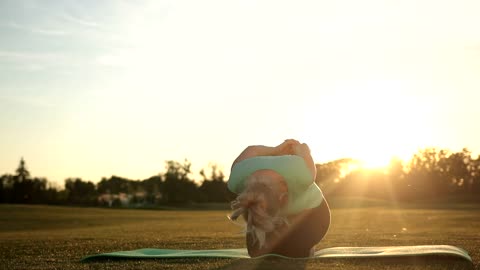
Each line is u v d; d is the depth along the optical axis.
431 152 88.00
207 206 71.12
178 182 90.69
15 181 84.00
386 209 43.16
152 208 63.78
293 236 6.14
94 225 23.48
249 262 5.76
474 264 5.76
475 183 87.62
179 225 21.22
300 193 6.23
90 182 92.88
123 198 87.69
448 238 10.35
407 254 5.93
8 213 35.22
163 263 5.90
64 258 6.82
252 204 6.07
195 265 5.66
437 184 86.62
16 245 9.37
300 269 5.23
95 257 6.45
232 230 16.09
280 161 6.13
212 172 88.25
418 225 17.83
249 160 6.26
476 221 20.69
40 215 33.75
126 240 10.66
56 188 86.62
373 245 8.71
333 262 5.75
